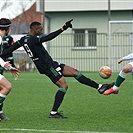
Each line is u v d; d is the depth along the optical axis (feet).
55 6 186.80
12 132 43.88
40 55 52.85
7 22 51.60
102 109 62.39
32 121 51.29
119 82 54.75
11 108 63.72
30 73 145.89
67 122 50.44
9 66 49.26
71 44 165.89
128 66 54.24
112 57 157.69
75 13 188.75
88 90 90.79
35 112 59.47
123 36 158.10
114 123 49.65
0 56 52.47
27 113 58.49
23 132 43.91
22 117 54.70
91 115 56.29
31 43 52.39
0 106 51.85
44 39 52.08
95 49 166.30
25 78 122.62
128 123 49.65
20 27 245.24
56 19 189.06
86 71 163.94
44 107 64.95
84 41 166.81
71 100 73.67
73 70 54.75
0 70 54.24
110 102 70.79
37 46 52.54
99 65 166.50
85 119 52.85
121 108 63.36
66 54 166.50
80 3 185.37
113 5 182.19
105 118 53.62
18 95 81.76
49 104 68.59
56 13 188.96
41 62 53.16
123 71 54.29
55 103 53.93
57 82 53.88
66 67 54.70
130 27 163.84
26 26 244.42
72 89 92.94
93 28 187.83
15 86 99.86
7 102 71.15
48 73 53.62
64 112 59.21
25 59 161.68
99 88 54.95
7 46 64.85
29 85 102.22
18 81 112.98
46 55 53.47
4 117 52.47
